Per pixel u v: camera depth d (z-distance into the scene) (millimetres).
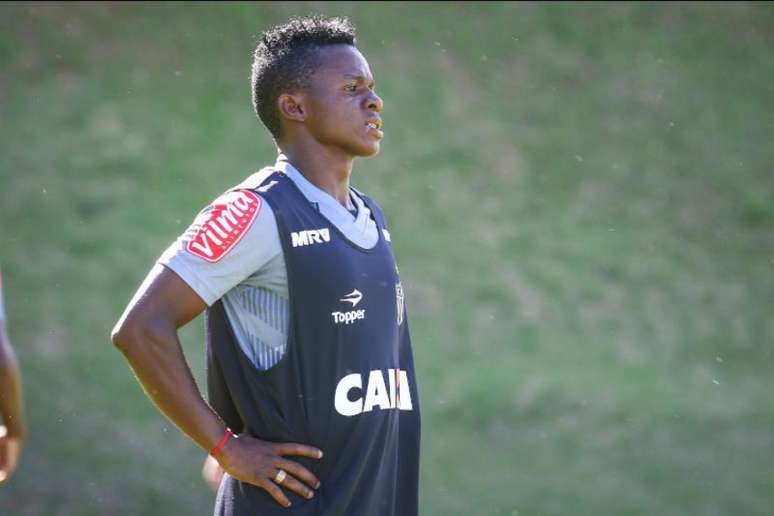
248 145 45469
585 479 27844
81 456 28422
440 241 41188
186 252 9883
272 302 10266
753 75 52531
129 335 9719
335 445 10305
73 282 37812
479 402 32062
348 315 10328
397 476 11078
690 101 50562
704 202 45000
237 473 9992
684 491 27156
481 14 54656
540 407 32000
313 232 10289
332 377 10258
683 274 40906
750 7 56875
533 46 53031
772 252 42562
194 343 33781
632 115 49625
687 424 31188
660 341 36969
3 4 52312
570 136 47938
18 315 35750
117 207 41750
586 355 35688
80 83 48375
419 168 44969
